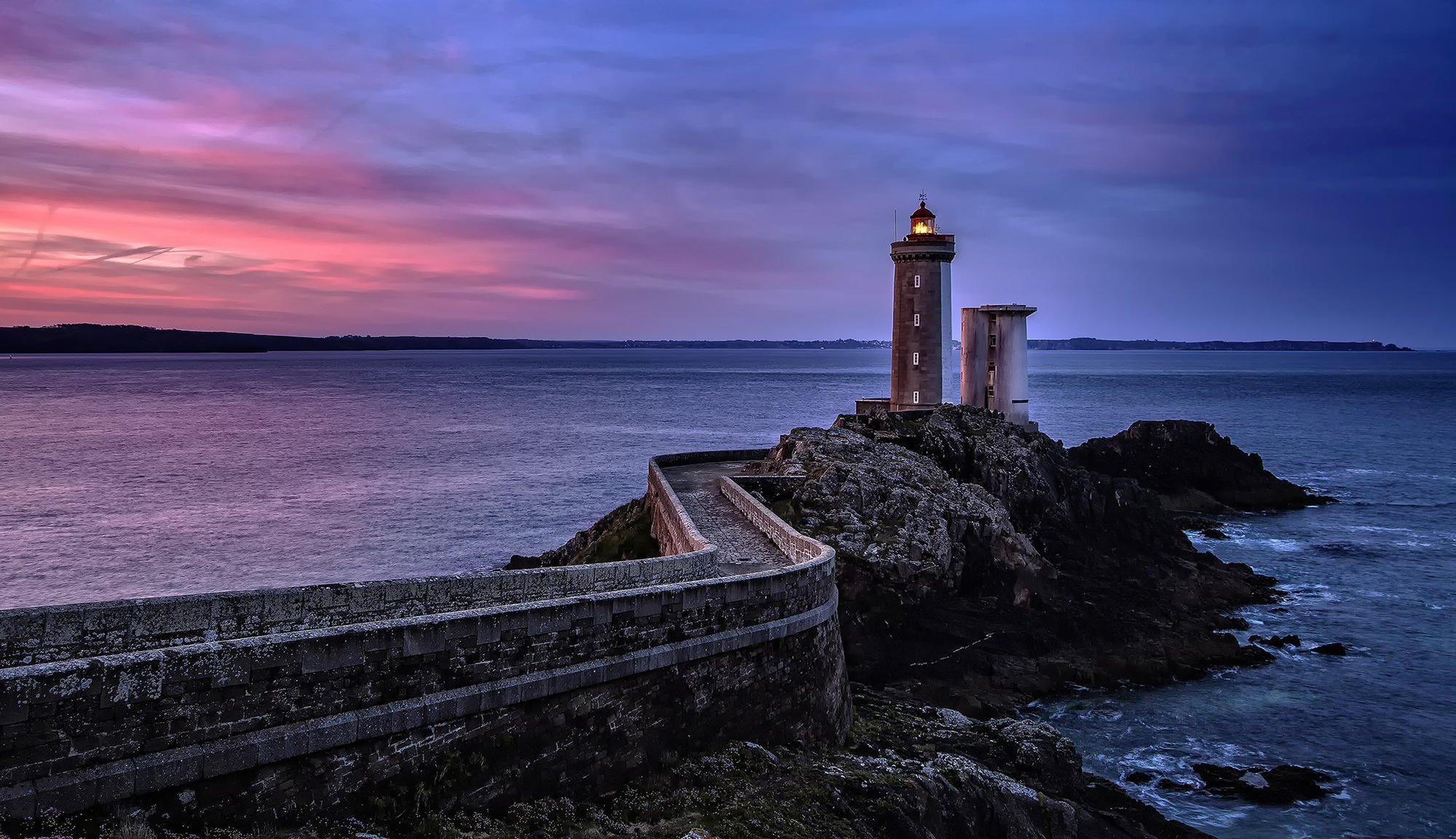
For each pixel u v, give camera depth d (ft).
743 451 207.82
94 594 164.66
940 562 144.36
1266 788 106.32
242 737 42.70
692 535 100.27
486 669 52.39
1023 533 180.34
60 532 213.87
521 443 400.88
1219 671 142.31
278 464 333.21
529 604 54.95
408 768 48.39
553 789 55.31
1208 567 193.06
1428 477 334.65
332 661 45.91
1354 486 315.99
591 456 358.02
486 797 51.60
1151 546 195.93
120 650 46.11
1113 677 137.08
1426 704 131.03
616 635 60.29
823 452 166.71
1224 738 120.06
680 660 64.59
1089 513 193.67
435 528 224.33
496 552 201.98
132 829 37.83
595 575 70.13
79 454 355.56
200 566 185.16
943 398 236.63
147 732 40.16
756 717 72.43
